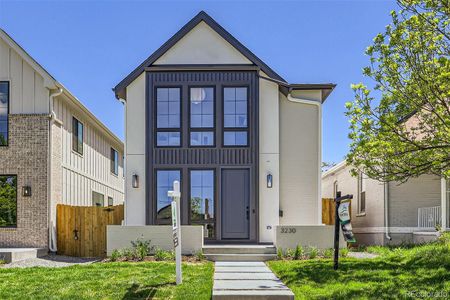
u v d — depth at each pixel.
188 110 14.60
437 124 9.45
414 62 9.08
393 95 9.42
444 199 15.18
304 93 15.56
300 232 13.12
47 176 15.02
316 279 9.16
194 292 8.35
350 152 10.07
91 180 20.11
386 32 9.45
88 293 8.45
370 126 9.54
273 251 12.90
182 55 15.01
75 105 17.17
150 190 14.41
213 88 14.73
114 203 24.55
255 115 14.62
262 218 14.62
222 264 11.59
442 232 14.38
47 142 15.12
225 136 14.62
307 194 15.37
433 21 9.05
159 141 14.61
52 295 8.36
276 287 8.56
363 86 9.62
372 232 17.77
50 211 15.01
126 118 14.91
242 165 14.52
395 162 9.69
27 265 12.21
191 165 14.50
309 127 15.59
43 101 15.27
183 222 14.29
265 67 14.85
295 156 15.49
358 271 9.71
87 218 15.20
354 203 20.31
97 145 21.16
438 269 9.49
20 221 14.89
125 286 8.86
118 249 13.08
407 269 9.83
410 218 16.45
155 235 13.15
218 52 15.02
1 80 15.34
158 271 10.16
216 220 14.35
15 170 15.07
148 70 14.70
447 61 8.55
